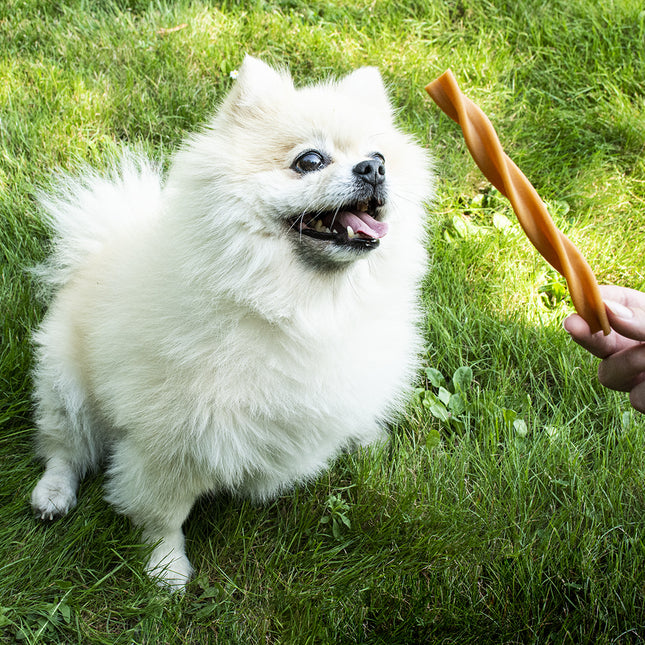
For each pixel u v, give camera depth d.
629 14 1.17
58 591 0.66
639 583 0.67
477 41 1.17
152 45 1.08
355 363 0.63
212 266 0.59
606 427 0.78
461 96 0.53
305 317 0.60
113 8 1.15
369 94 0.67
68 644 0.64
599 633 0.65
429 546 0.69
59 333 0.72
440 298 0.86
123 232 0.72
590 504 0.72
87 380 0.71
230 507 0.73
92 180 0.80
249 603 0.67
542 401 0.81
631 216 0.96
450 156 0.99
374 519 0.72
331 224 0.61
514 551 0.69
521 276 0.90
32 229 0.88
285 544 0.71
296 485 0.75
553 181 1.00
